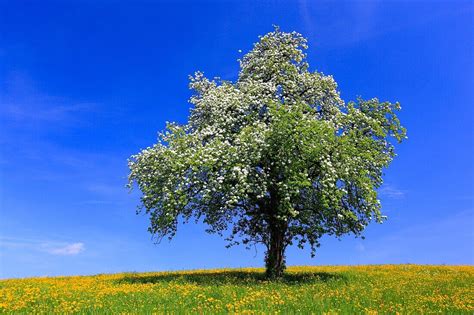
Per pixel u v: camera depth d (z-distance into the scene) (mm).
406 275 28547
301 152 24594
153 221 25203
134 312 14672
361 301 17438
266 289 20719
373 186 27188
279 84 28891
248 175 24484
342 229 26578
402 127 28250
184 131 26719
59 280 25062
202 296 17859
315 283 23375
